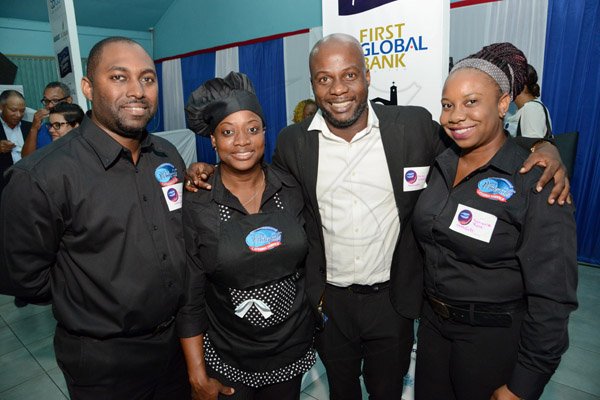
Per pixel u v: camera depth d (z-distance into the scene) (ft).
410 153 4.71
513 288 3.75
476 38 14.19
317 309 4.95
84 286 3.98
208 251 4.16
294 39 21.22
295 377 4.62
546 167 3.42
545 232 3.35
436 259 4.10
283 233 4.20
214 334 4.48
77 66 10.25
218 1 24.91
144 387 4.50
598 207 12.55
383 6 6.62
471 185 3.85
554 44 12.67
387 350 5.15
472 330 3.98
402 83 6.68
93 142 3.97
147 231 4.11
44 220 3.70
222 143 4.07
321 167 4.90
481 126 3.56
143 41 30.53
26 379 7.87
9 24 25.08
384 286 5.05
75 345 4.11
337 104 4.43
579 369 7.59
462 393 4.16
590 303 10.18
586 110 12.36
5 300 11.44
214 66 25.88
